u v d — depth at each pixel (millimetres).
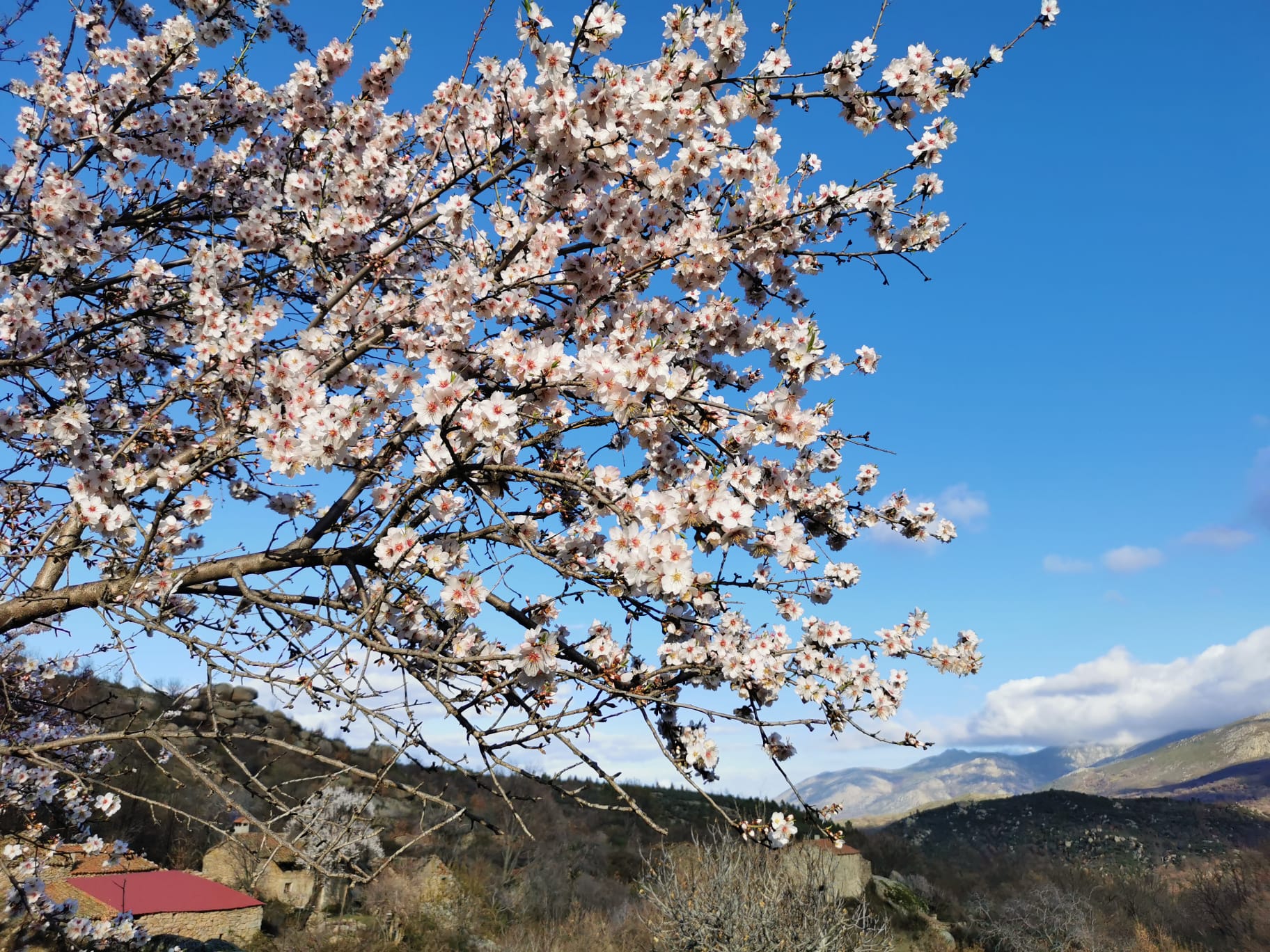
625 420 3188
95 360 5340
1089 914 37875
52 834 7840
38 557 3885
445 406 3006
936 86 3828
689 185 3680
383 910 26125
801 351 3875
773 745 3916
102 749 5254
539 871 32281
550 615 4047
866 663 4195
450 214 4066
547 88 3381
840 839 3621
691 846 16516
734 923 14531
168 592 3662
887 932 16422
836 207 4309
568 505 3910
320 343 3926
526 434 3627
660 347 3158
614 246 3791
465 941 26281
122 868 8844
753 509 3162
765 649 3605
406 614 4156
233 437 3791
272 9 6141
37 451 4590
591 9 3242
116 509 3613
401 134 5188
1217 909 42125
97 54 5656
